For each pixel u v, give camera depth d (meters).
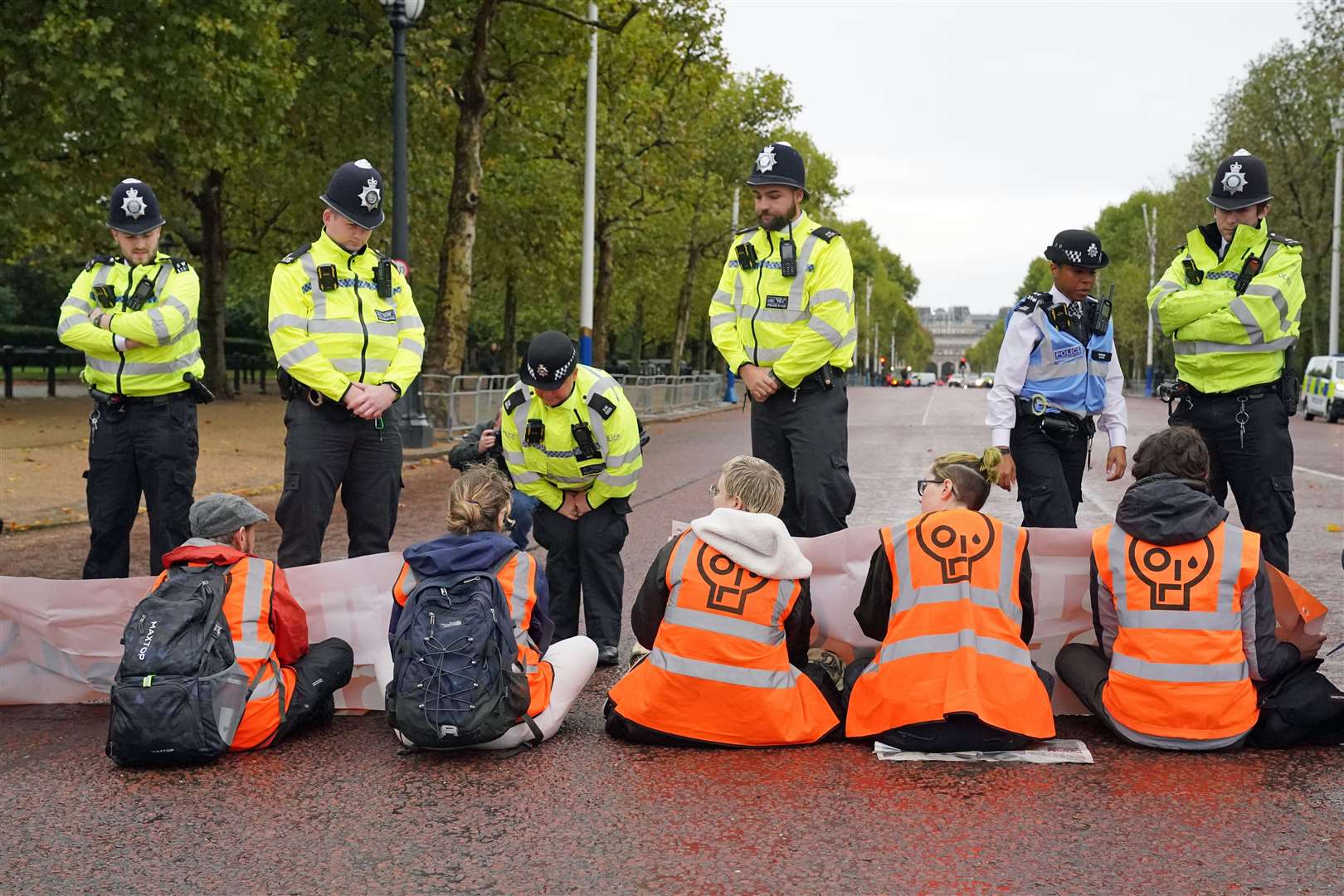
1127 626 4.74
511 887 3.53
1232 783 4.33
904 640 4.73
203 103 18.94
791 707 4.82
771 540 4.84
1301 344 48.59
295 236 33.94
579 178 30.73
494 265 34.03
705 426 29.64
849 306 6.05
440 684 4.57
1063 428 6.02
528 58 24.81
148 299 6.47
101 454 6.58
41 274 47.31
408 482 14.88
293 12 22.36
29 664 5.59
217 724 4.60
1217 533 4.71
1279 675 4.73
